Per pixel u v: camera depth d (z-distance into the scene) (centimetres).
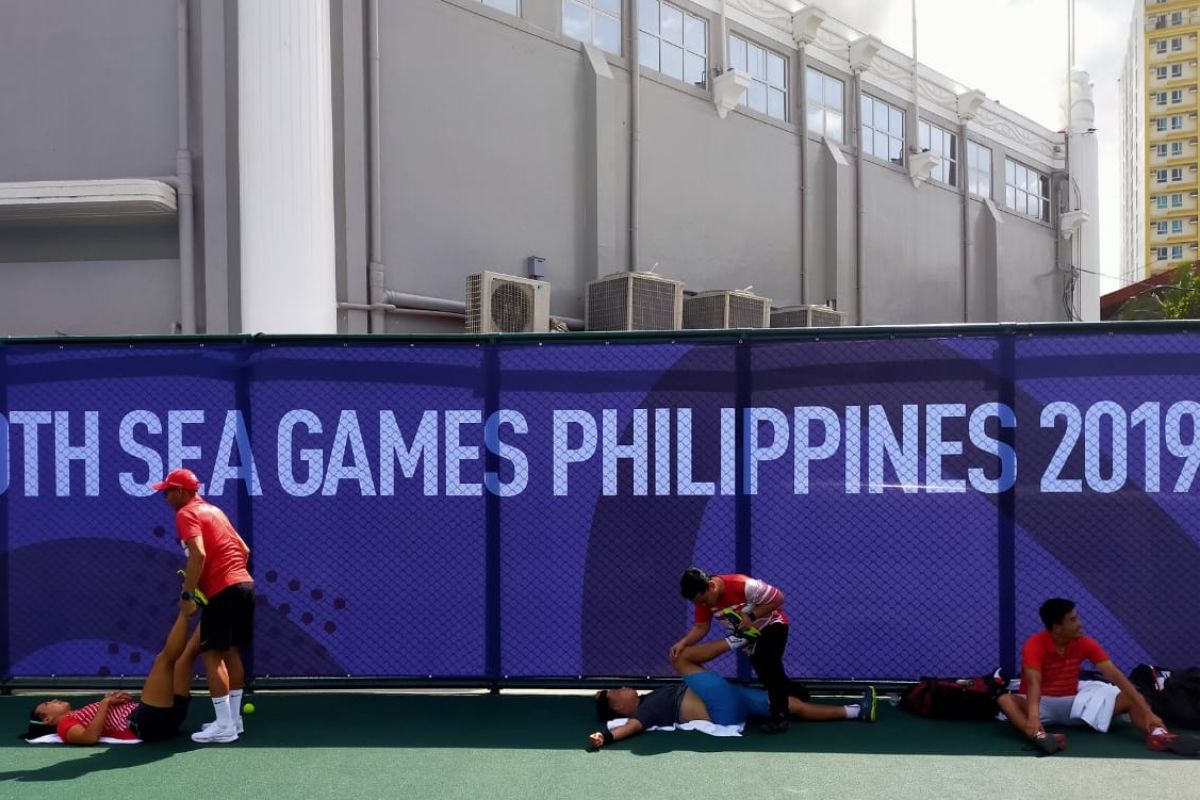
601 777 404
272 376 529
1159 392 500
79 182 880
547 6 1135
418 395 527
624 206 1207
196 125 912
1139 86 10956
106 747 448
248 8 833
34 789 394
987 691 477
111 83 921
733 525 517
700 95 1319
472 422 526
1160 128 10588
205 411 528
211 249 900
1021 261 1953
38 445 530
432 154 1008
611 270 1177
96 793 389
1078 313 2056
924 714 485
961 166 1797
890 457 512
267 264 828
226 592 446
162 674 450
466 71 1042
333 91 920
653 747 444
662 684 515
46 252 934
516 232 1090
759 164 1401
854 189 1544
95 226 929
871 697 482
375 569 525
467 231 1039
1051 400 505
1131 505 500
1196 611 494
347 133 927
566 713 503
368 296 941
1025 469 506
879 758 426
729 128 1359
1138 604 497
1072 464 503
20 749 446
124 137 919
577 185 1164
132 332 923
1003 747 440
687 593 451
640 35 1257
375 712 505
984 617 505
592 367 524
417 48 995
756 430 517
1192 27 10431
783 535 515
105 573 527
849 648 511
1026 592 504
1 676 526
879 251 1592
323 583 525
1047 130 2053
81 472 529
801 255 1464
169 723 455
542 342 525
